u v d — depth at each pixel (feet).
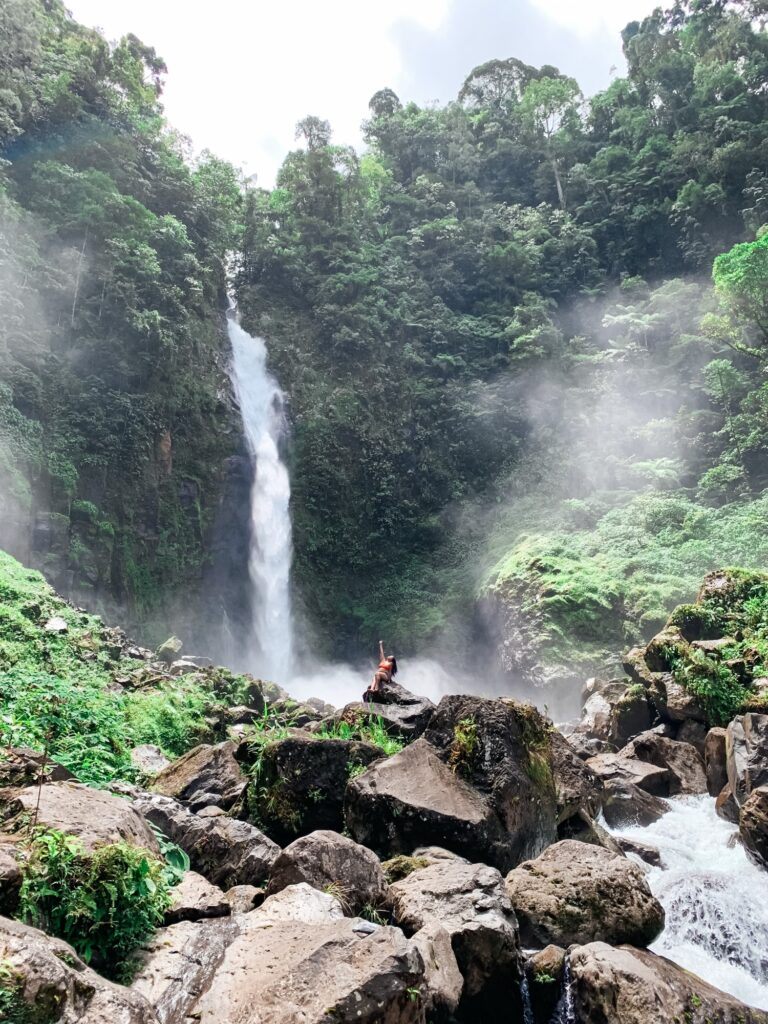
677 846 22.79
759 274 83.56
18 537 70.44
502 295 147.02
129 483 88.74
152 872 11.66
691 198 136.05
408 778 17.80
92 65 109.29
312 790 18.79
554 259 148.56
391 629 107.76
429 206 155.43
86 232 89.40
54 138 96.99
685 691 33.19
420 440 127.24
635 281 135.74
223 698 41.78
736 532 79.77
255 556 105.60
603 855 16.08
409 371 133.39
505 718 18.80
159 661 48.14
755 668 32.40
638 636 74.08
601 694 42.45
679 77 162.71
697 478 100.32
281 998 8.97
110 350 89.66
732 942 17.28
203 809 19.52
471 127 183.01
